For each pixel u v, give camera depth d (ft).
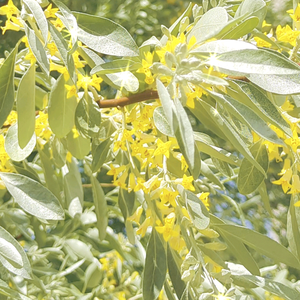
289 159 3.31
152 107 3.29
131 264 5.23
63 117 3.33
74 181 3.79
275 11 6.19
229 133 2.99
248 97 3.06
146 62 3.16
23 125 3.17
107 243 4.95
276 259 3.28
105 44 3.16
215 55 2.97
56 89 3.30
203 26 3.14
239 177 3.30
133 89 3.20
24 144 3.18
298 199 3.34
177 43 3.06
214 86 3.15
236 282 3.33
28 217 4.21
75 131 3.45
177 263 3.26
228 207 5.99
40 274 4.26
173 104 2.87
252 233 3.26
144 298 3.18
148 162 3.28
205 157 5.41
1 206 4.21
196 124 6.48
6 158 3.41
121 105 3.26
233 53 2.96
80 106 3.26
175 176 3.39
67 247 4.42
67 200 3.77
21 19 3.24
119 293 4.90
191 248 3.10
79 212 3.75
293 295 3.30
